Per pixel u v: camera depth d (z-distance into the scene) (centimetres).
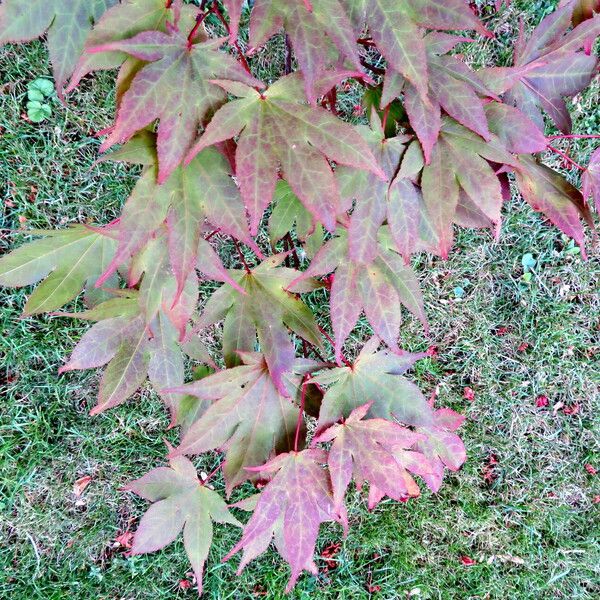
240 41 79
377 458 40
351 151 31
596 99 86
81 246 43
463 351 90
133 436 83
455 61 34
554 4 84
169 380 44
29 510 80
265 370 43
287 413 44
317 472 42
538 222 89
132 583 82
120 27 30
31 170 78
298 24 30
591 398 92
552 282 91
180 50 31
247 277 44
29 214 79
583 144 88
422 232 38
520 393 91
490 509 89
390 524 87
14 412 79
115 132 30
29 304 42
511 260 90
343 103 82
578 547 90
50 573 81
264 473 44
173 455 41
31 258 42
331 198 31
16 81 77
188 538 53
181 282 33
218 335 83
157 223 33
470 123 33
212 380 41
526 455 91
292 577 41
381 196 36
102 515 82
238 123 31
